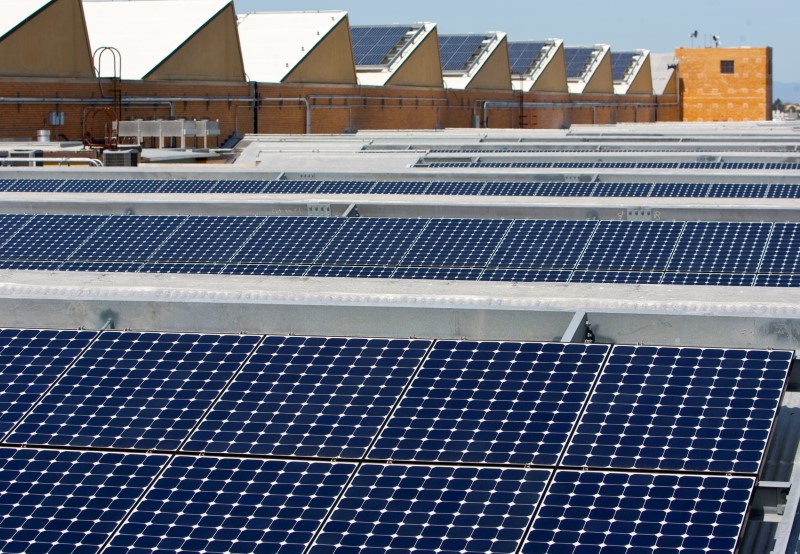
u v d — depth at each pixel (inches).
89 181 1133.7
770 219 780.0
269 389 335.0
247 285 555.2
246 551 271.4
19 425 327.0
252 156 1795.0
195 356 354.9
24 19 2154.3
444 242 713.6
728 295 526.0
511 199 853.2
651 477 283.6
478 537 268.5
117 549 275.3
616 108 4554.6
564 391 319.9
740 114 5329.7
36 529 284.2
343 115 3048.7
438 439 305.1
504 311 414.3
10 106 2134.6
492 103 3678.6
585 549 261.7
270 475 297.4
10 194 993.5
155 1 2704.2
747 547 290.2
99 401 335.6
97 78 2333.9
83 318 446.3
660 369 325.1
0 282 569.0
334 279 571.5
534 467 291.3
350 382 334.0
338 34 3034.0
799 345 402.0
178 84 2529.5
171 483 297.6
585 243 709.9
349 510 281.9
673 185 1053.2
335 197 904.9
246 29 3058.6
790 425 360.8
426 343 350.6
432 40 3425.2
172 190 1089.4
